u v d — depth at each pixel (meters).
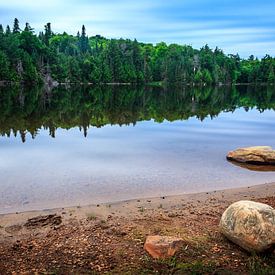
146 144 23.33
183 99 65.75
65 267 8.02
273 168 17.67
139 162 18.27
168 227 10.10
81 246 8.96
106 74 129.12
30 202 12.22
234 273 7.79
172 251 8.45
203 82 152.25
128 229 9.91
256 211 8.71
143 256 8.45
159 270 7.85
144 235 9.54
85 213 11.20
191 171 16.75
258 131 29.78
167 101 59.50
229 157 19.23
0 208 11.60
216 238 9.36
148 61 156.00
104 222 10.47
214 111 45.28
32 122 31.77
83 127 30.16
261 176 16.22
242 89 122.25
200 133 28.23
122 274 7.70
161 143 23.80
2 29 121.00
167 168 17.16
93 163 17.88
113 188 13.92
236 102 61.44
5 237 9.47
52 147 21.78
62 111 40.66
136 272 7.77
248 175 16.34
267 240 8.34
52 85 111.38
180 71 145.62
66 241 9.23
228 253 8.63
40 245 9.02
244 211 8.84
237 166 17.91
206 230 9.92
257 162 18.45
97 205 11.93
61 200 12.46
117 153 20.36
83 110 42.31
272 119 37.72
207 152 21.11
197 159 19.17
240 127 31.78
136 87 119.25
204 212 11.42
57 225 10.25
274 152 18.61
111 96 69.50
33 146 21.97
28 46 116.31
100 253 8.61
